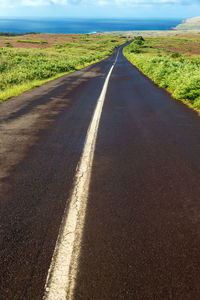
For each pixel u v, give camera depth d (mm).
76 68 28156
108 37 175000
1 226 2459
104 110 8117
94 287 1789
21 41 98312
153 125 6375
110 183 3389
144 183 3396
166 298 1708
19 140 5148
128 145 4906
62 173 3676
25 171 3725
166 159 4230
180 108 8453
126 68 27141
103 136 5457
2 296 1716
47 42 105000
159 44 117125
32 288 1780
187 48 97875
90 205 2857
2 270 1928
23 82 15555
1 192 3123
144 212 2729
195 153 4512
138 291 1755
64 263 2002
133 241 2260
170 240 2281
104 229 2428
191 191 3205
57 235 2338
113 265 1979
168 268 1954
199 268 1963
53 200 2951
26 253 2105
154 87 13586
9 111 7957
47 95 11023
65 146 4816
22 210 2740
